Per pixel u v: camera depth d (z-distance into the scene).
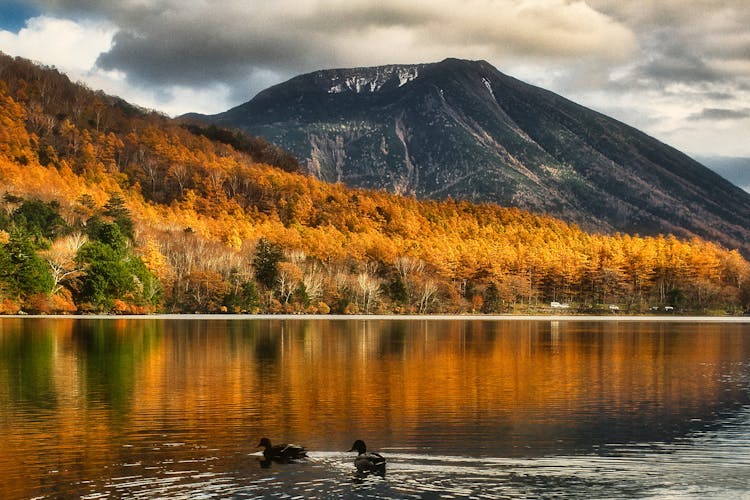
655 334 135.38
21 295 145.50
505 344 104.00
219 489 31.45
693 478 33.50
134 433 41.22
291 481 32.56
